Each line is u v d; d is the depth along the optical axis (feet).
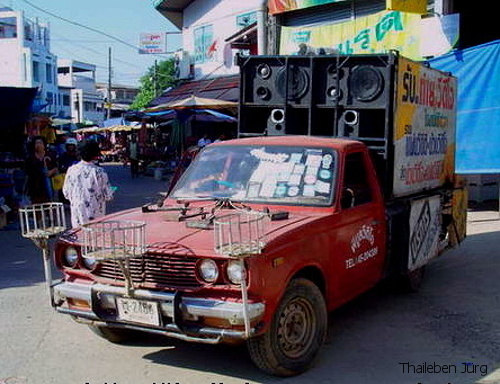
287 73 21.68
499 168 34.91
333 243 15.98
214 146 19.49
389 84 19.76
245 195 17.31
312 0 44.96
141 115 77.10
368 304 20.99
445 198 24.34
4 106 44.88
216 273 13.21
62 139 64.69
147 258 13.87
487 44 35.06
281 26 48.39
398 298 21.72
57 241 15.34
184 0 85.15
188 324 13.41
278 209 16.55
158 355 16.17
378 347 16.83
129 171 92.63
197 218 15.93
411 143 21.45
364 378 14.67
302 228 14.65
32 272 25.71
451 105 25.96
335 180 16.80
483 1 45.29
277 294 13.55
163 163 82.02
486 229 34.04
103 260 13.51
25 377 14.78
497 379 14.67
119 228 13.14
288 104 21.81
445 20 37.83
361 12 45.55
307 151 17.81
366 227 17.80
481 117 35.53
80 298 14.55
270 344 13.73
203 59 84.17
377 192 18.71
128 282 13.62
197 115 65.46
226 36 78.33
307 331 14.96
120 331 16.90
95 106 230.48
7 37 169.17
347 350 16.57
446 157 25.53
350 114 20.79
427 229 21.85
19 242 32.50
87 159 21.57
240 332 12.78
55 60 180.34
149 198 52.65
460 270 25.67
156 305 13.47
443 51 38.06
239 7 75.20
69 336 17.70
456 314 19.80
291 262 14.07
